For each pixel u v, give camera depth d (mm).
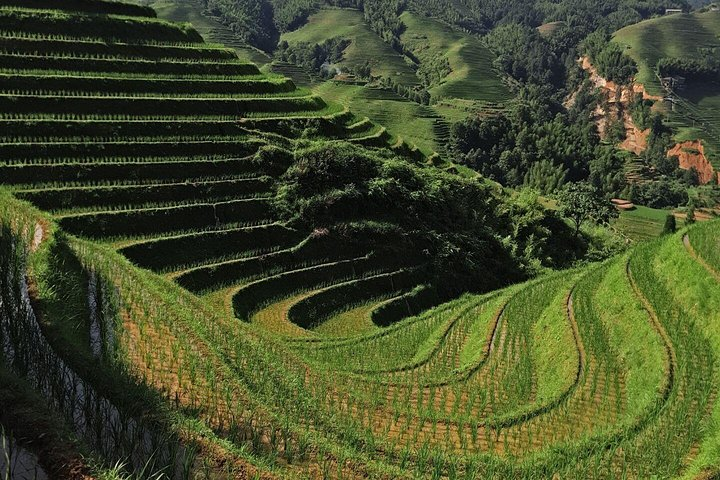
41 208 37594
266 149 49688
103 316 20688
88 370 15219
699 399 21297
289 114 59000
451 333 36375
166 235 40281
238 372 19578
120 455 11969
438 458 15977
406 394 24234
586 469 16703
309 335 34281
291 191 47781
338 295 42250
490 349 31859
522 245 61938
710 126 183500
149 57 56938
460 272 50625
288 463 14523
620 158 154250
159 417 13766
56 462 10844
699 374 23062
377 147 62312
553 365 28641
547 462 17438
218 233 41531
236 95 57438
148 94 51906
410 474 15438
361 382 25250
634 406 22297
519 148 135000
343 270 44625
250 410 16734
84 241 29547
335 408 20844
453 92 177000
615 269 37500
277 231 44625
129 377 15914
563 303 34875
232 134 51344
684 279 30750
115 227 38531
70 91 47844
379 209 50812
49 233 25484
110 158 43312
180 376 17484
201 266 38781
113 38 56625
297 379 21844
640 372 25172
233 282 39188
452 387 26484
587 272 42000
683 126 181500
